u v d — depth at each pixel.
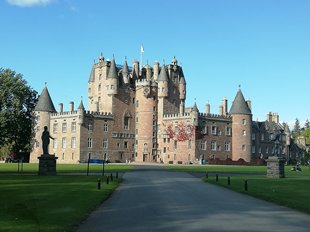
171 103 132.38
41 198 24.77
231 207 23.22
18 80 67.50
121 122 128.25
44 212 19.66
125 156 128.38
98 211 21.38
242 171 69.06
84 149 118.25
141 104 130.50
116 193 30.56
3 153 116.38
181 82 136.00
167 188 35.03
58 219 17.95
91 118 120.69
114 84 126.56
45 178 42.47
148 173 58.41
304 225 17.67
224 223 17.94
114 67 128.12
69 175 49.09
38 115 125.38
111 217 19.44
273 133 150.62
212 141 123.44
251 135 131.50
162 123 128.62
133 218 19.17
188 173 59.97
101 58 134.88
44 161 49.03
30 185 33.41
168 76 132.50
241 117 128.62
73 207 21.58
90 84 137.88
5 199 23.58
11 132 66.12
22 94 66.94
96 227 16.89
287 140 157.62
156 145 129.88
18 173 51.75
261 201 26.22
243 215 20.27
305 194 29.84
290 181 43.09
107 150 123.69
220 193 31.05
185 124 121.00
